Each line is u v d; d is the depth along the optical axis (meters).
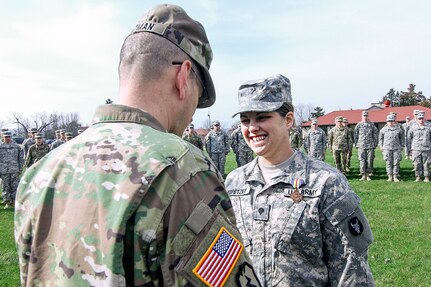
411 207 9.45
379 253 6.28
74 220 1.12
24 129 67.62
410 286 5.12
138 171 1.10
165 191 1.08
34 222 1.20
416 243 6.72
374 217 8.59
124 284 1.03
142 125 1.23
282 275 2.17
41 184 1.24
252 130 2.39
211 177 1.19
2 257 6.85
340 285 2.06
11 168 12.20
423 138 13.60
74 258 1.09
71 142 1.31
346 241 2.09
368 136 14.70
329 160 22.48
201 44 1.40
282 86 2.38
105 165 1.14
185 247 1.06
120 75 1.35
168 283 1.04
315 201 2.18
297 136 17.97
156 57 1.29
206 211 1.12
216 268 1.10
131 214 1.05
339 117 16.08
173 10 1.36
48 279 1.14
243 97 2.39
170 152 1.14
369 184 13.41
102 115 1.30
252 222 2.32
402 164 19.19
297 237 2.17
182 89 1.33
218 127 16.88
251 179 2.43
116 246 1.04
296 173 2.31
